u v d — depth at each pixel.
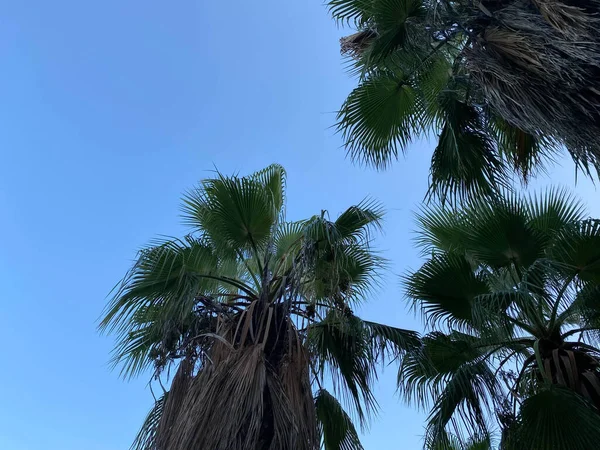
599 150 4.19
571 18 4.21
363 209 6.29
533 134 4.69
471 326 6.67
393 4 5.66
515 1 4.86
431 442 5.72
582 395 5.36
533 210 6.87
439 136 6.33
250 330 5.71
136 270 5.89
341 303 6.18
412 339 6.44
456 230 6.85
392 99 6.74
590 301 5.73
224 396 4.97
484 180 6.12
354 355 6.29
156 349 5.96
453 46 5.89
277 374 5.46
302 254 5.95
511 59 4.61
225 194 6.59
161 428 5.26
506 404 5.63
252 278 6.69
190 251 6.31
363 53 6.33
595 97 4.18
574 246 5.77
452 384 5.80
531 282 5.60
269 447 4.90
